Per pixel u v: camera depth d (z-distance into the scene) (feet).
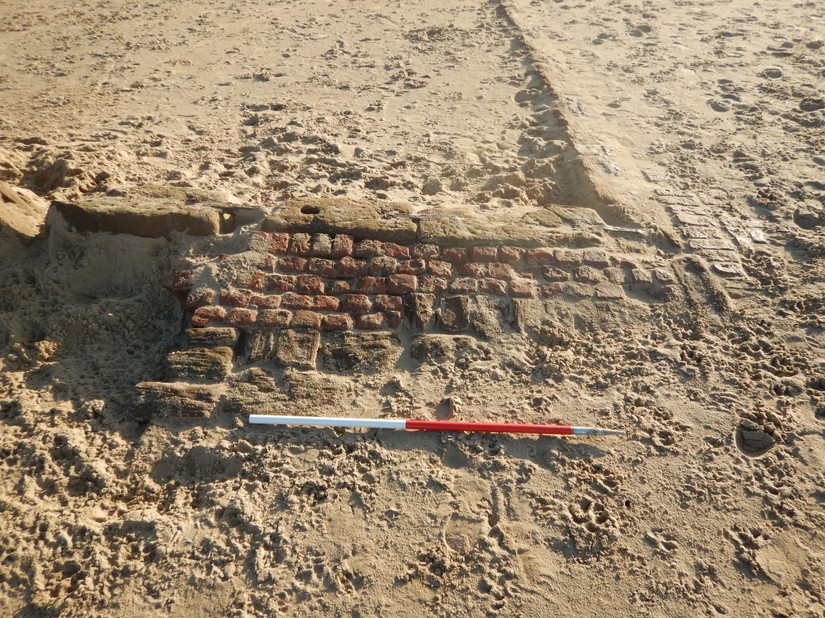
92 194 12.57
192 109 18.86
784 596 7.39
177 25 26.76
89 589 7.40
